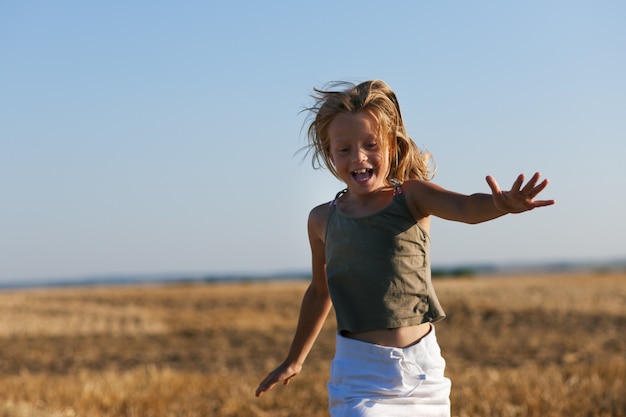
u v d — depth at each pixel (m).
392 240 3.69
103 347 21.84
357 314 3.72
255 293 51.31
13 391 9.99
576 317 27.83
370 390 3.61
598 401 8.36
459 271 94.94
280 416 8.53
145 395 9.55
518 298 36.03
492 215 3.33
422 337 3.73
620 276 82.00
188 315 32.97
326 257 3.89
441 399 3.70
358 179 3.69
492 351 17.94
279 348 20.88
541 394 8.61
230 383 10.94
